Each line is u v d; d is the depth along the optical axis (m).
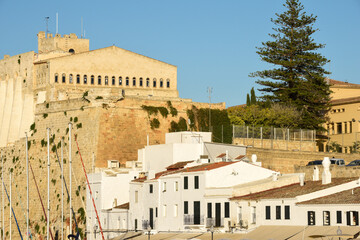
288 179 157.38
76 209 199.50
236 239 139.12
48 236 189.50
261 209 143.25
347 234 123.06
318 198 139.25
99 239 183.12
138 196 171.62
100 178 184.88
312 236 124.56
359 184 143.88
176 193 160.75
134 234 167.50
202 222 154.88
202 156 179.25
